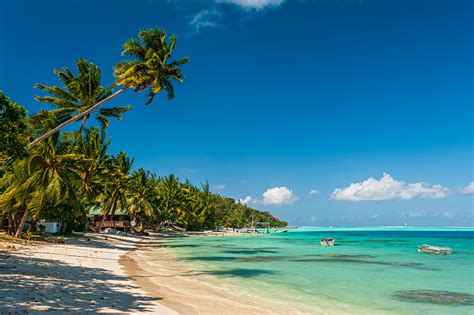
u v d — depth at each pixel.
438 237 117.50
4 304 10.73
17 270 17.67
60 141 37.81
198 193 124.06
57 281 16.09
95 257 29.52
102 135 52.47
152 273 23.61
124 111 38.53
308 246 60.09
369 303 16.77
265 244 65.12
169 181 98.19
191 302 14.98
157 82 26.94
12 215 38.34
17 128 18.62
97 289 15.49
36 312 10.19
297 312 14.55
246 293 18.27
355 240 92.44
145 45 28.19
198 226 119.44
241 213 169.25
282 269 28.59
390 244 71.19
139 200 76.94
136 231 82.06
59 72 36.94
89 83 36.75
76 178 37.38
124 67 27.11
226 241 73.12
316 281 22.83
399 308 15.81
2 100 17.22
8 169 21.00
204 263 31.80
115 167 62.06
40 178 33.50
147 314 11.89
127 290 16.27
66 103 37.22
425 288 20.83
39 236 41.00
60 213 39.56
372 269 29.41
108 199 64.62
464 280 23.94
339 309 15.40
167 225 110.56
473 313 14.98
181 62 28.39
